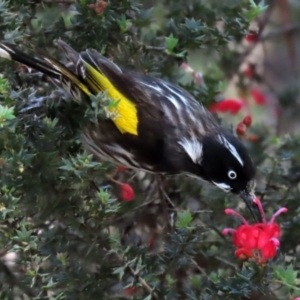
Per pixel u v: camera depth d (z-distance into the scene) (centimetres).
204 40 1038
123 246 927
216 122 1044
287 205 1048
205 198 1067
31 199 880
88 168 859
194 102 1044
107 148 1034
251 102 1352
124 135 1016
